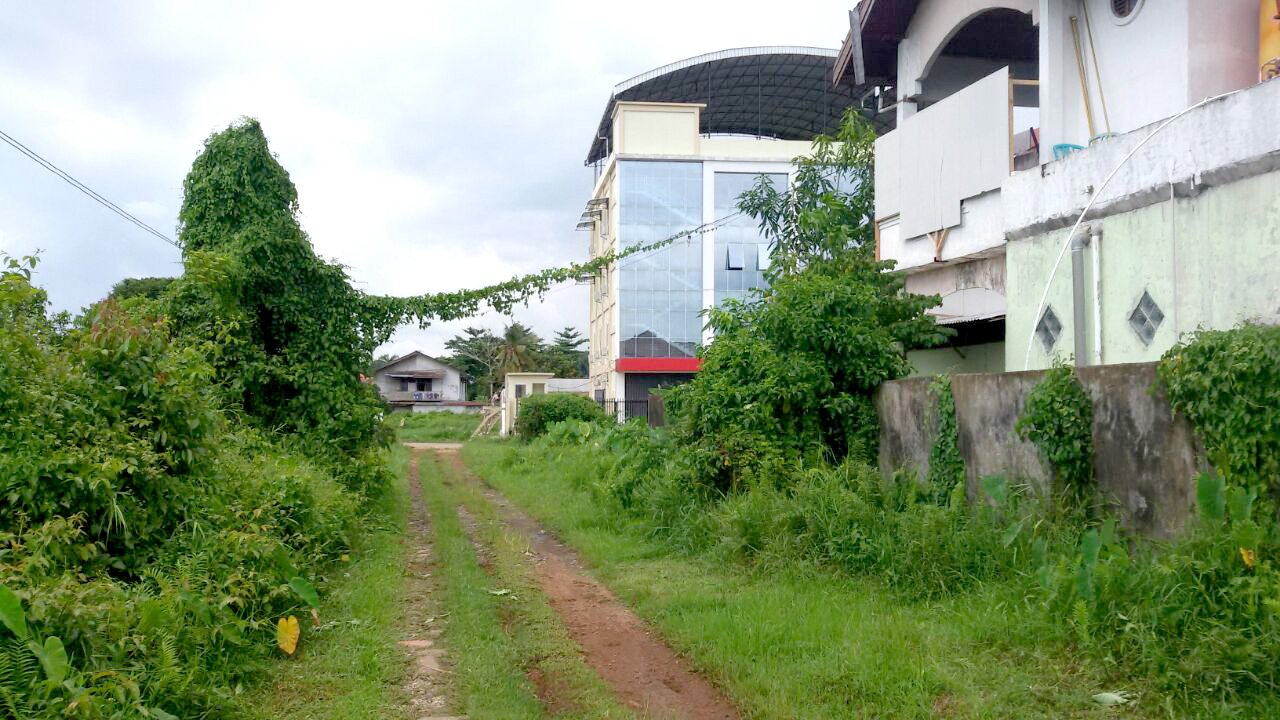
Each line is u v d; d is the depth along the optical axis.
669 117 35.00
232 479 7.34
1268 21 8.27
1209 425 5.44
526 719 4.64
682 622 6.30
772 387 9.66
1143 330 8.11
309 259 12.00
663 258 34.72
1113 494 6.36
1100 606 5.02
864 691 4.75
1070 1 10.12
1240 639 4.33
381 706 4.83
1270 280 6.82
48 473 4.87
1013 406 7.40
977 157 10.84
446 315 13.59
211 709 4.39
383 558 8.93
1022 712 4.35
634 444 12.91
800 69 32.41
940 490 8.20
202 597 5.10
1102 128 9.77
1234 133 7.09
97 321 6.35
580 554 9.56
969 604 5.98
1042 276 9.55
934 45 12.78
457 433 40.28
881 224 13.36
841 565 7.36
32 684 3.63
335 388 11.98
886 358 10.01
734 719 4.70
